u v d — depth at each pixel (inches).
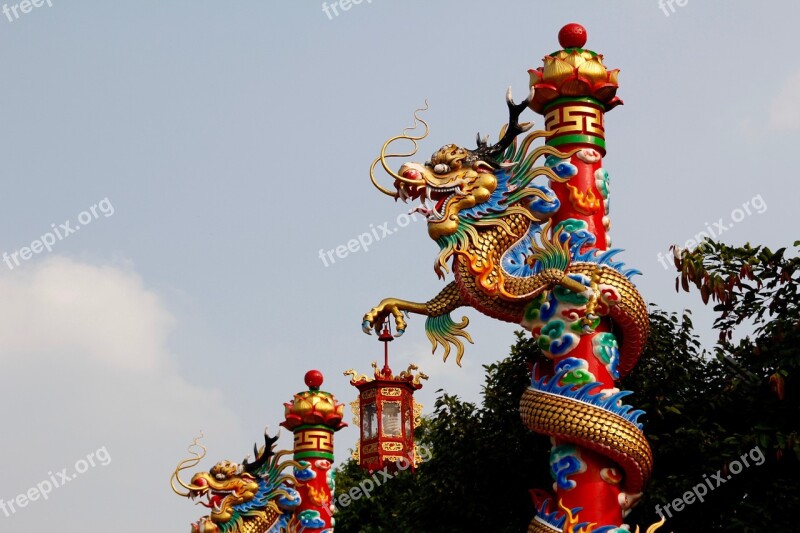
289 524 820.6
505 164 460.4
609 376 440.5
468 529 743.1
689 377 703.1
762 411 640.4
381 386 770.2
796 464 634.8
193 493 808.3
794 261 636.7
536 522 432.8
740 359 680.4
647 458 430.0
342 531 1188.5
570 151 459.2
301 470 824.9
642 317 447.5
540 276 439.5
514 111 463.8
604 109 473.7
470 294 451.2
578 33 472.4
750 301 665.6
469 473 750.5
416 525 759.1
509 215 456.4
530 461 735.1
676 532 663.1
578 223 452.4
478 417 788.0
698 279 642.8
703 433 647.1
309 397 843.4
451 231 451.8
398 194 461.7
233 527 806.5
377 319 461.4
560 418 427.2
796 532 597.6
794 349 607.2
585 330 436.1
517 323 454.9
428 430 1034.1
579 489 428.1
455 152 461.1
